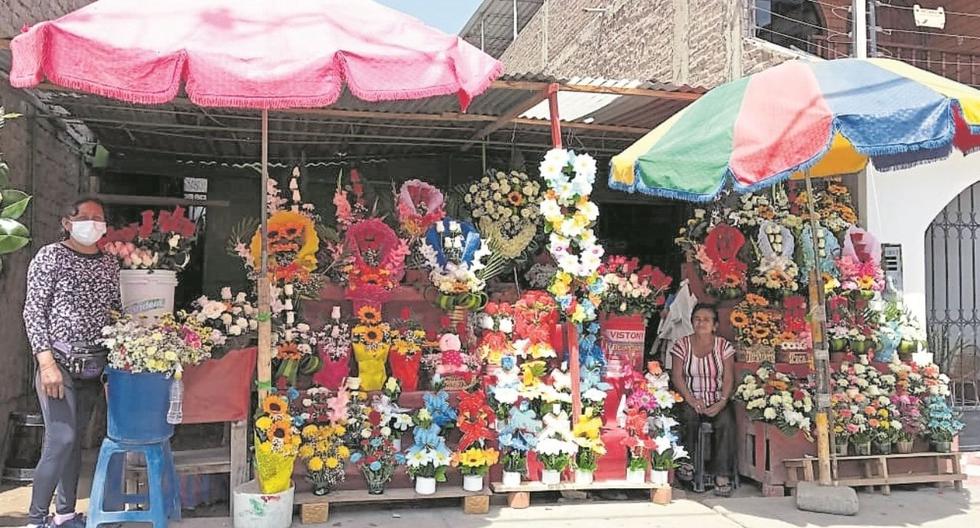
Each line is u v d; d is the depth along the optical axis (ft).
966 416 23.31
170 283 15.60
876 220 21.66
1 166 14.78
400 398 17.06
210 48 11.76
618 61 35.47
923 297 21.76
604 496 17.92
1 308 19.57
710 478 18.80
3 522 15.44
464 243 17.94
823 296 17.65
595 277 17.15
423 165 29.01
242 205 30.42
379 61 12.17
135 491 15.72
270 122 21.99
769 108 14.48
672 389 19.80
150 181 30.04
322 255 17.61
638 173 16.06
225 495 16.76
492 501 17.37
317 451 15.85
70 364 13.47
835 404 18.54
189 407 15.19
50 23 11.64
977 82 27.91
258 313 15.21
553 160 17.13
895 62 16.11
